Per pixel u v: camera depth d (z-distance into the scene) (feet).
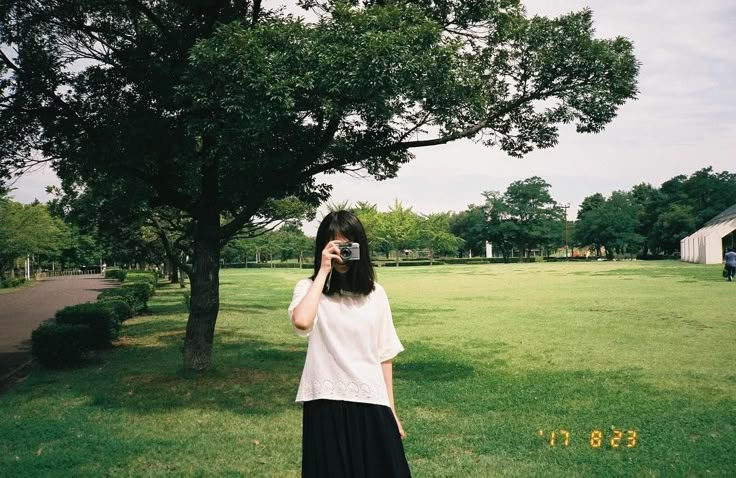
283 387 28.89
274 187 30.07
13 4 28.84
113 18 32.99
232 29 23.58
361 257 9.50
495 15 29.14
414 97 25.36
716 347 40.14
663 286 96.43
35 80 28.55
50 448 19.74
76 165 31.96
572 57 28.91
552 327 52.47
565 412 23.84
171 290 114.32
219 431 21.57
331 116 24.32
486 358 37.65
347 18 24.25
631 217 293.23
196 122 24.43
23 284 165.78
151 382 30.14
